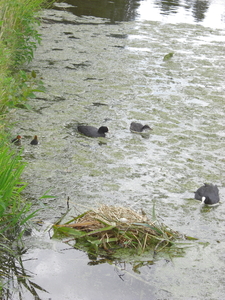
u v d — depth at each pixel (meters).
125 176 7.34
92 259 5.16
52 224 5.74
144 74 13.01
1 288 4.49
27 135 8.51
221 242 5.77
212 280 5.00
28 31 11.70
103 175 7.30
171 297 4.64
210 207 6.67
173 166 7.88
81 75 12.30
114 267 5.05
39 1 13.17
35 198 6.36
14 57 11.38
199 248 5.59
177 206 6.59
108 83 11.95
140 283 4.82
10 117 8.90
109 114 10.00
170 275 5.02
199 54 15.78
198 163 8.08
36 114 9.55
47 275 4.80
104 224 5.62
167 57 14.77
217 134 9.45
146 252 5.41
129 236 5.59
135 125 9.26
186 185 7.26
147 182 7.22
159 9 23.53
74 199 6.45
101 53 14.61
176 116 10.23
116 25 18.78
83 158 7.85
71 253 5.23
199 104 11.09
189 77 13.14
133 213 5.90
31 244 5.32
